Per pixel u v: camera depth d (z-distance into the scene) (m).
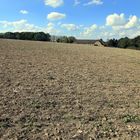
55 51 41.06
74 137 7.62
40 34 111.44
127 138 7.78
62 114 9.48
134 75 20.89
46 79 15.49
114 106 11.01
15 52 32.00
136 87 15.55
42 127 8.19
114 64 29.17
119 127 8.63
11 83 13.46
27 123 8.39
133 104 11.48
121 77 19.22
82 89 13.70
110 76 19.25
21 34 110.50
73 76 17.64
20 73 16.70
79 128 8.32
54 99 11.24
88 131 8.12
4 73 16.19
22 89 12.40
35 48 43.41
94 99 11.85
